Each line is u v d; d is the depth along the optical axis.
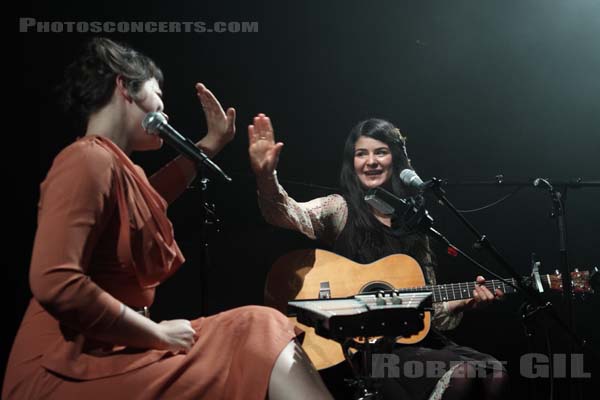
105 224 1.72
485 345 4.21
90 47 1.96
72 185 1.64
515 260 4.39
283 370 1.68
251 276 4.12
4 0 3.66
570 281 3.09
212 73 4.17
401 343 2.92
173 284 4.02
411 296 2.16
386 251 3.22
